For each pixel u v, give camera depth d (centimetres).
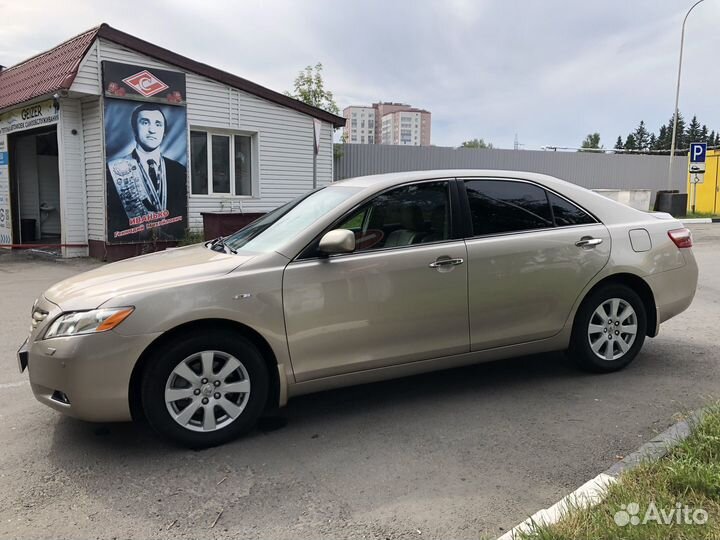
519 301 426
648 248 473
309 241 376
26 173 1532
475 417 395
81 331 329
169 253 441
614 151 3244
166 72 1242
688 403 410
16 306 769
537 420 388
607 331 467
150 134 1223
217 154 1421
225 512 285
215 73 1334
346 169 2264
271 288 358
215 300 345
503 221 432
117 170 1177
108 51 1153
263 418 400
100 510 288
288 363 366
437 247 403
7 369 509
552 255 434
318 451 349
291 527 271
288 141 1520
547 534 236
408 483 310
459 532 264
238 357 356
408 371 404
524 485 305
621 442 352
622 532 234
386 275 384
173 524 276
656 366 494
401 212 406
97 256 1212
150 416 341
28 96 1203
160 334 335
